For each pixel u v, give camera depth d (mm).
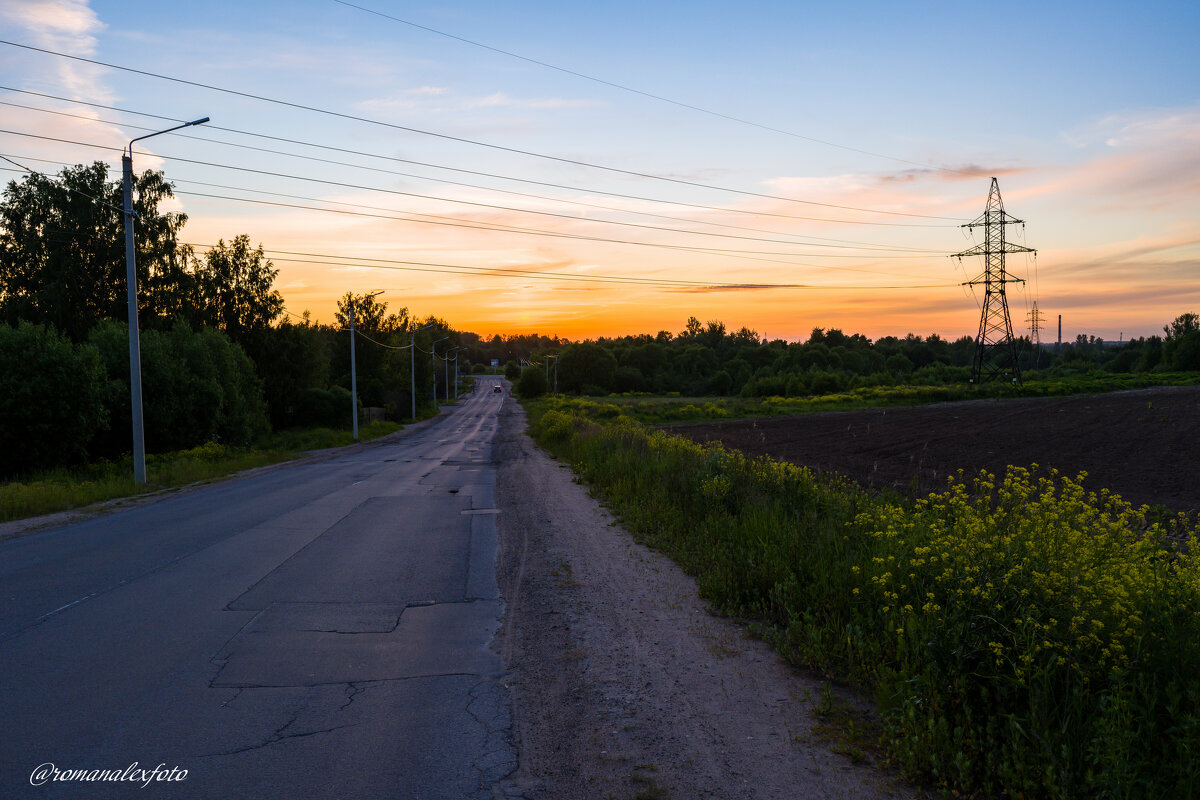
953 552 4887
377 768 4055
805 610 6172
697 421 62000
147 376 34969
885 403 74875
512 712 4871
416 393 97500
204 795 3746
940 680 4113
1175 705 3354
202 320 52406
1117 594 3984
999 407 62531
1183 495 18062
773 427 50531
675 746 4215
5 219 44719
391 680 5469
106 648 6125
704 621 6691
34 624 6820
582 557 9789
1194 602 4148
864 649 5082
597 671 5543
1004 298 78125
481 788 3830
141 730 4523
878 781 3707
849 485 13852
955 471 23688
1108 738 3193
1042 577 4195
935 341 172875
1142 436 35000
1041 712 3600
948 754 3672
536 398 129000
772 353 163375
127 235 20766
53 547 10984
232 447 38656
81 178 46031
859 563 6621
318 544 11188
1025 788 3334
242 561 9859
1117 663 3760
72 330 43906
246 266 56406
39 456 26562
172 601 7703
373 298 80625
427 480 21984
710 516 10695
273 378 58188
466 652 6145
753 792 3648
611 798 3678
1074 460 26562
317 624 6906
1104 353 165625
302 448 42312
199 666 5715
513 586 8500
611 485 16766
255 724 4637
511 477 22031
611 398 117500
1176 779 3244
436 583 8625
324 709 4895
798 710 4633
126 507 16172
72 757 4156
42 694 5098
